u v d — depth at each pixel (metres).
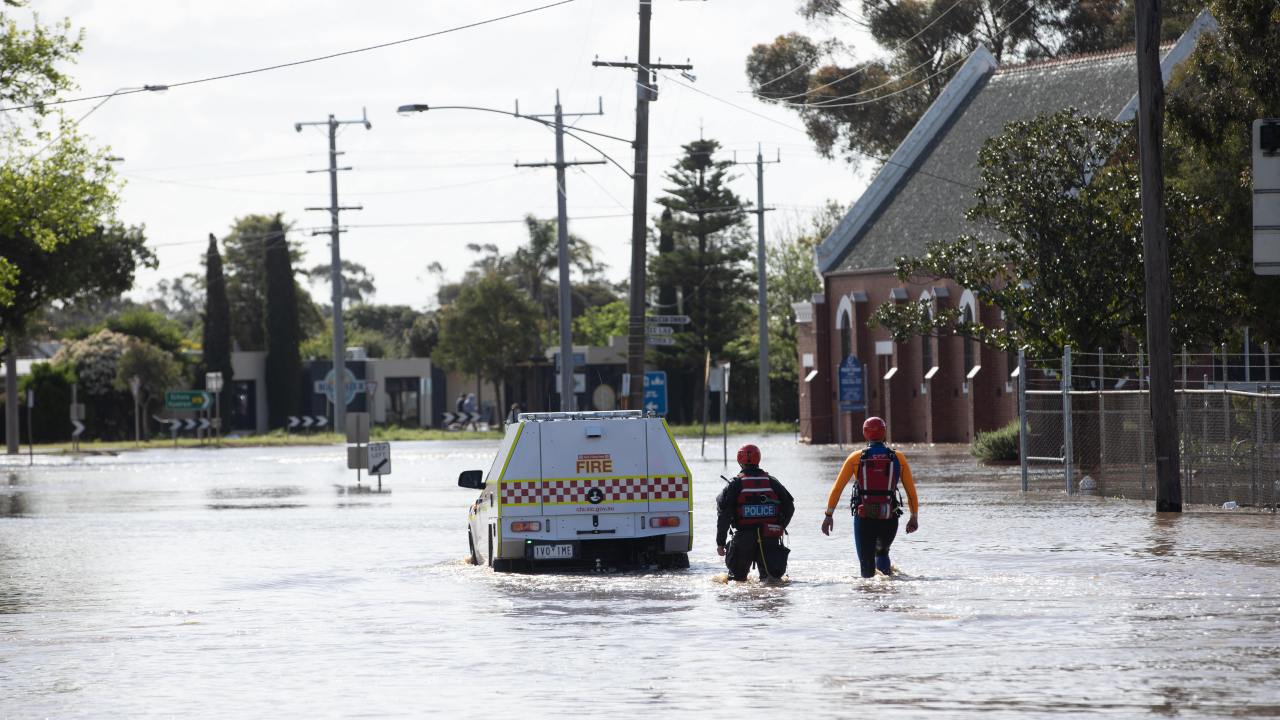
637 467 40.22
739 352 199.50
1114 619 29.03
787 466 93.62
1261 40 70.31
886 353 129.62
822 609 31.16
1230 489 60.53
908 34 167.62
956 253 85.69
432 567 42.53
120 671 25.53
